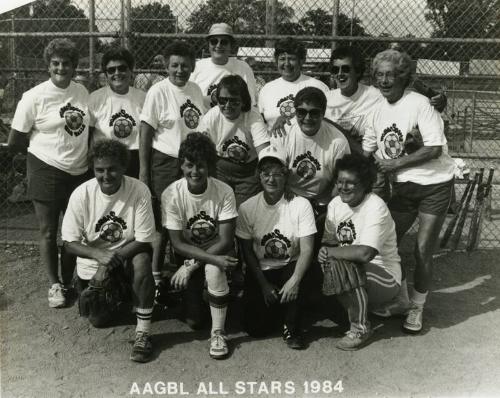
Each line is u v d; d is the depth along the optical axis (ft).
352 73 12.97
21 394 9.00
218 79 14.34
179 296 12.02
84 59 21.56
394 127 11.46
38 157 11.86
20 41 22.91
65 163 11.94
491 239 17.75
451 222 16.63
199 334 11.07
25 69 16.69
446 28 18.90
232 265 10.10
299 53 13.26
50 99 11.81
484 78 18.54
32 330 11.09
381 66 11.17
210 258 10.17
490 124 37.81
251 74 14.97
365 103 13.32
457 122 37.60
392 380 9.54
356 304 10.34
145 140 12.42
